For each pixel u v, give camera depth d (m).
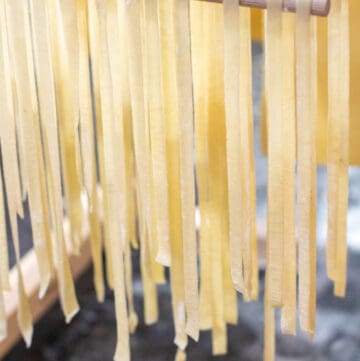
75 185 0.51
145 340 0.92
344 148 0.45
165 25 0.43
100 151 0.49
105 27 0.43
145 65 0.45
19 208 0.49
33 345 0.93
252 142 0.46
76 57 0.45
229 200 0.44
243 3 0.42
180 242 0.47
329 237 0.47
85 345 0.93
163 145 0.45
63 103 0.48
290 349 0.88
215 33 0.44
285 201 0.45
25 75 0.46
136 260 1.06
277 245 0.44
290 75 0.43
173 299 0.49
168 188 0.46
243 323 0.93
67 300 0.50
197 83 0.45
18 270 0.51
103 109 0.45
